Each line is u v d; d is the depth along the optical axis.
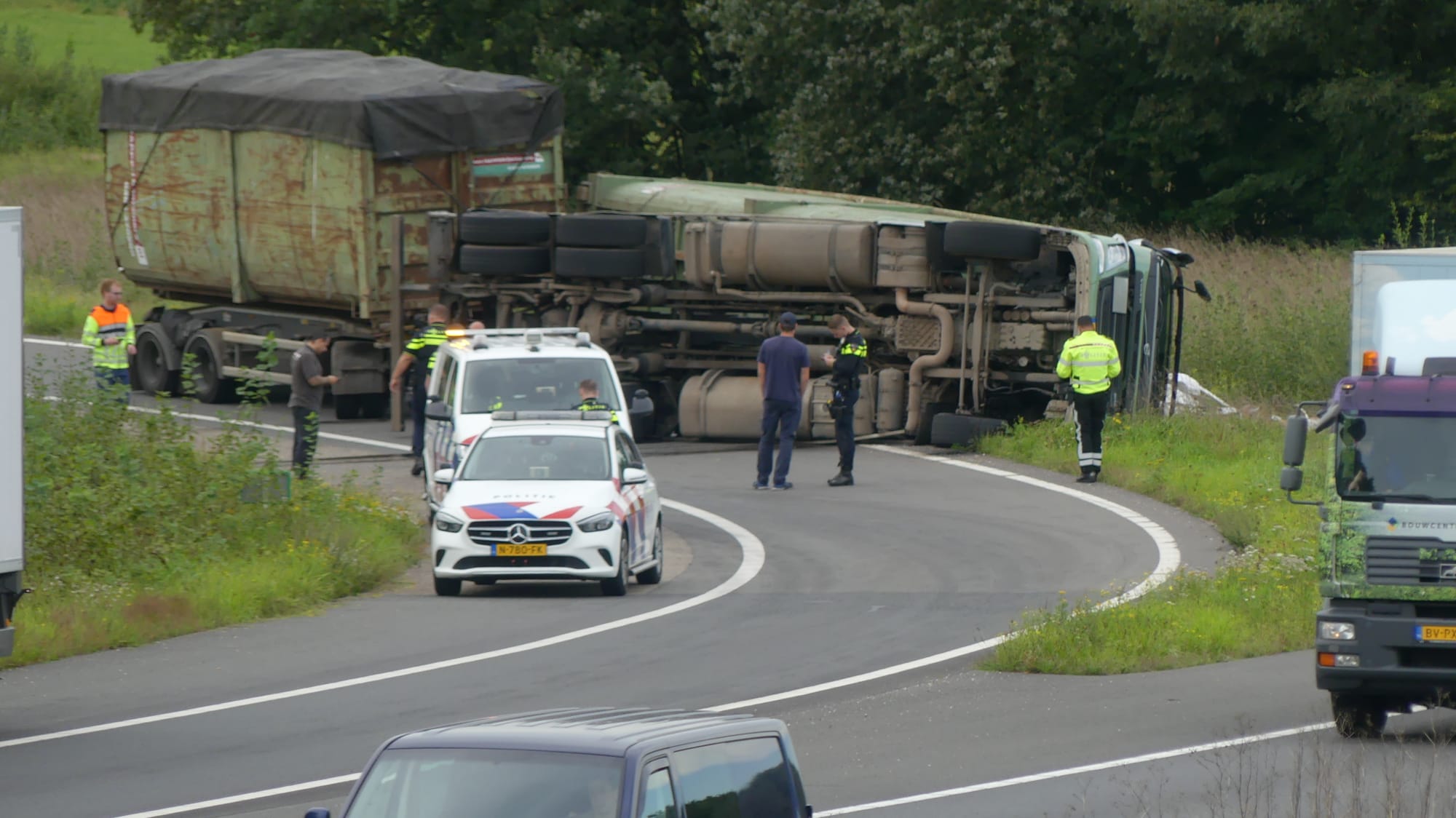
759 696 48.91
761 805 24.33
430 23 198.50
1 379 44.50
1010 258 99.56
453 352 83.12
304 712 47.19
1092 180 187.12
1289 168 179.38
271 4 190.75
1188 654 54.47
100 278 166.12
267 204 110.50
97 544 65.81
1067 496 86.88
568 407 79.12
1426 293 48.22
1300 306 123.81
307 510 74.19
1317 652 44.16
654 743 23.25
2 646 44.78
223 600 61.84
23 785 39.69
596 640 57.19
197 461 74.94
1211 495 83.31
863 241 103.19
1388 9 166.25
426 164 108.94
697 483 93.06
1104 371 90.44
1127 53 183.12
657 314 111.19
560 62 188.38
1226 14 169.62
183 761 41.84
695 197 122.00
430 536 79.25
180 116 114.31
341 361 110.94
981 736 44.41
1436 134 162.62
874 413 105.88
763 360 90.88
